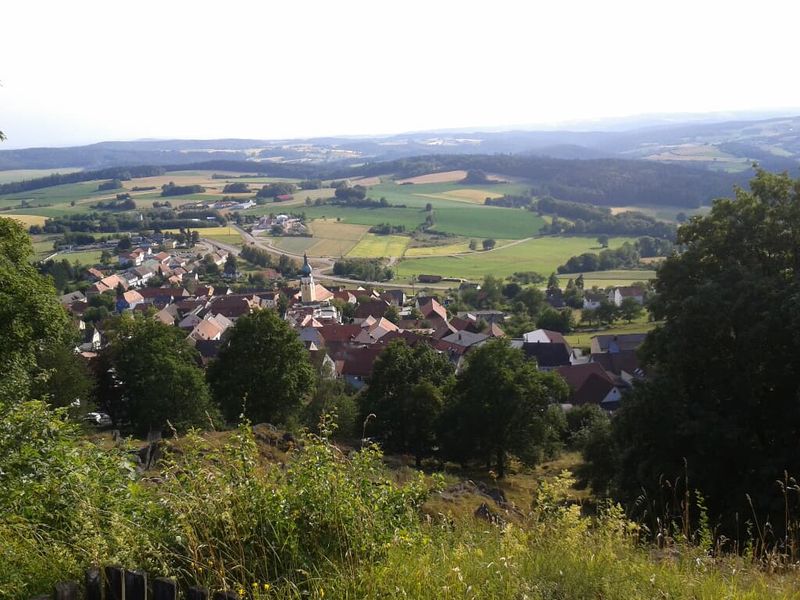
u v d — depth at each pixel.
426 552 5.88
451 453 35.19
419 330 96.25
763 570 6.45
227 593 4.61
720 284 18.03
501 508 13.15
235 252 186.50
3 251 22.12
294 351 37.00
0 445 7.74
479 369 35.25
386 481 6.88
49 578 5.27
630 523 7.35
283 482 6.45
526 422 34.34
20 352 20.66
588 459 25.83
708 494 15.59
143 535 5.54
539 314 111.62
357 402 42.66
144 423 38.09
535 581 5.48
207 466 6.87
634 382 19.38
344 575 5.29
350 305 119.94
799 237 18.78
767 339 16.31
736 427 15.86
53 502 6.84
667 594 5.32
